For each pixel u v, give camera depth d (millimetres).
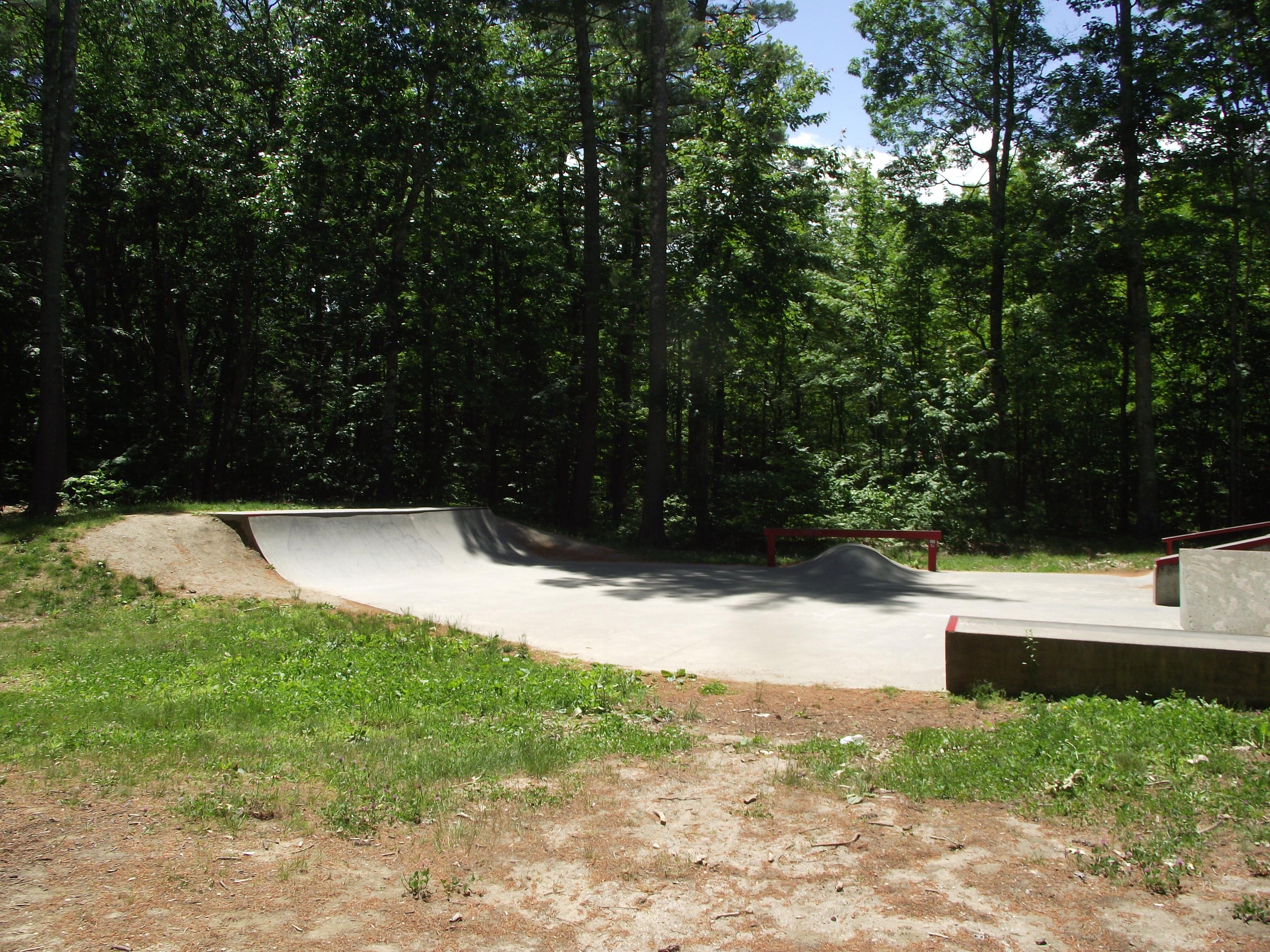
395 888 3463
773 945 3059
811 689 7223
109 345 22812
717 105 22938
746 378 28484
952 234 26156
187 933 3049
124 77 21625
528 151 24703
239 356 23062
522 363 25953
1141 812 4098
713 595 12445
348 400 23609
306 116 19641
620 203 25703
